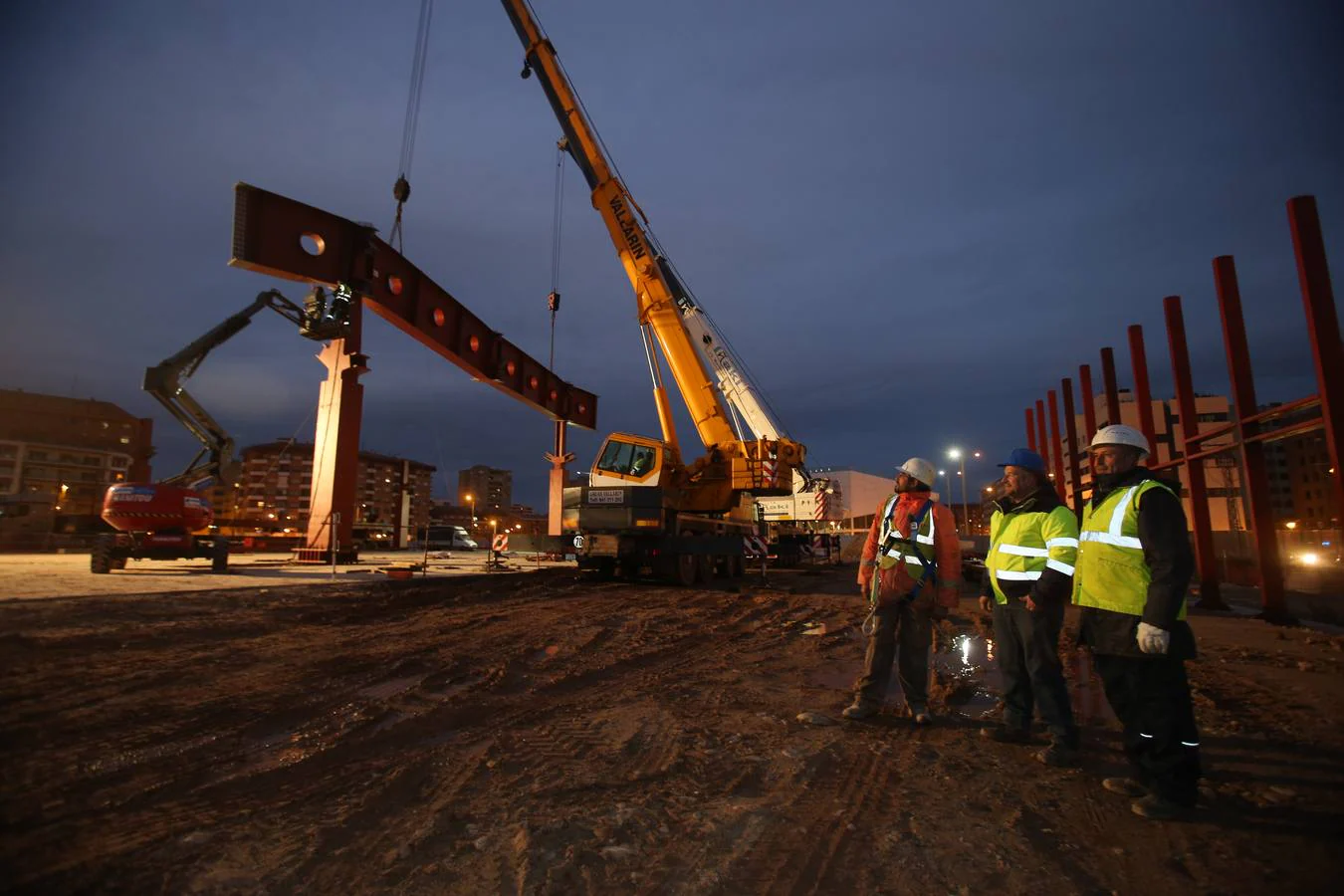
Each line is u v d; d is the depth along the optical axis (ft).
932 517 14.44
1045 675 11.94
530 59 57.88
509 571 53.88
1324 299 24.72
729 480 50.16
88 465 249.14
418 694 15.71
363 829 8.75
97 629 22.29
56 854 7.96
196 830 8.64
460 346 69.15
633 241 54.49
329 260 50.67
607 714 14.42
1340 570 53.93
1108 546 10.35
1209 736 13.16
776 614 31.65
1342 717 14.38
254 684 16.12
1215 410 161.58
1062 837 8.76
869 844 8.46
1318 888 7.48
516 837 8.48
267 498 335.06
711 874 7.66
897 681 18.26
